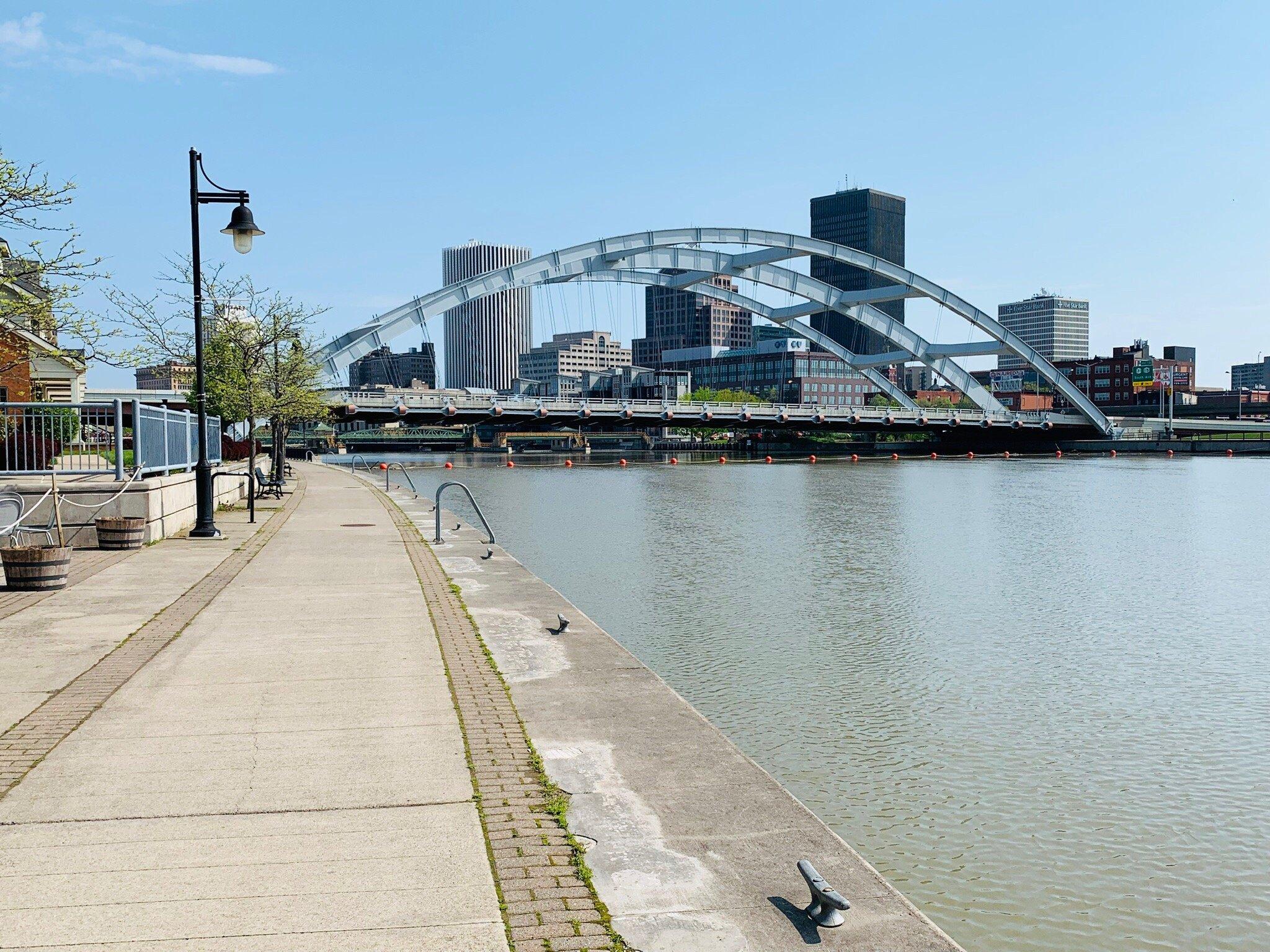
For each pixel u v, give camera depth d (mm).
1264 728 11242
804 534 32625
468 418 103812
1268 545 30266
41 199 13273
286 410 44656
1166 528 35531
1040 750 10398
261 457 53781
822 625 16891
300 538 20500
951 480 71938
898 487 62906
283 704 7777
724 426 123438
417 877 4719
